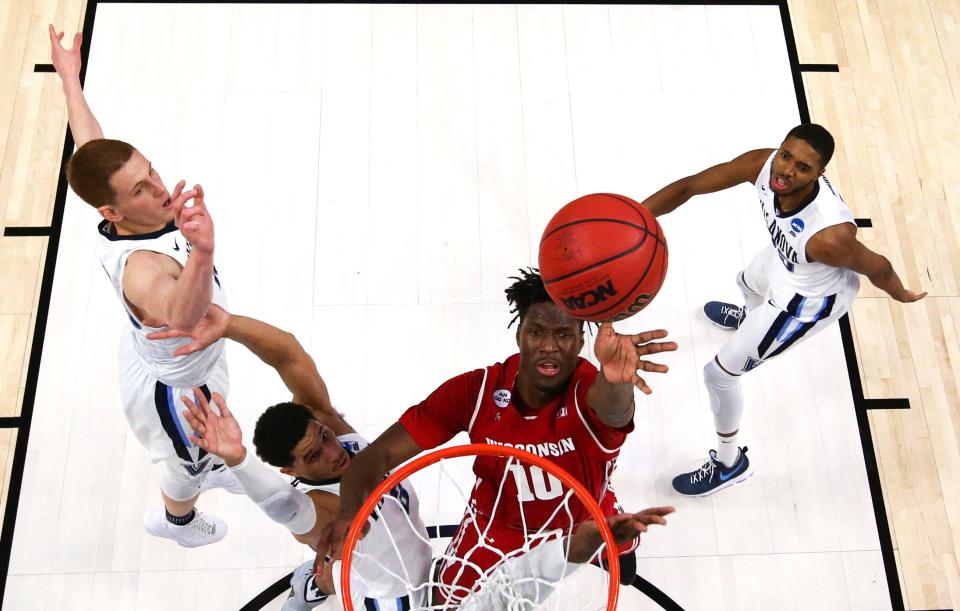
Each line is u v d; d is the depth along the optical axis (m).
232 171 3.83
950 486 3.29
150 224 2.34
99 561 3.10
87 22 4.14
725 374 2.84
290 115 3.97
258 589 3.07
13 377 3.39
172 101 3.98
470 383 2.22
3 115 3.88
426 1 4.27
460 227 3.75
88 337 3.48
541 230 3.74
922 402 3.43
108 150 2.19
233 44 4.14
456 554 2.46
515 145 3.93
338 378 3.43
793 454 3.34
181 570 3.10
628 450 3.33
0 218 3.67
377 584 2.50
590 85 4.09
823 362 3.51
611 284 1.97
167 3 4.22
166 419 2.60
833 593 3.10
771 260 2.88
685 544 3.17
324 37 4.18
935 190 3.83
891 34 4.21
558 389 2.10
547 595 2.34
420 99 4.04
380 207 3.78
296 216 3.75
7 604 3.02
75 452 3.28
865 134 3.96
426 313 3.57
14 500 3.19
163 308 2.18
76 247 3.64
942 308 3.59
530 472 2.22
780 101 4.05
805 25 4.24
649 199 2.78
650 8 4.28
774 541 3.18
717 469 3.18
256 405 3.37
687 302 3.61
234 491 3.21
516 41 4.20
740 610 3.06
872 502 3.25
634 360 1.76
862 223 3.75
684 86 4.09
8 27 4.09
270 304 3.56
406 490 2.58
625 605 3.05
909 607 3.09
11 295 3.54
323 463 2.36
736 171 2.69
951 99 4.05
